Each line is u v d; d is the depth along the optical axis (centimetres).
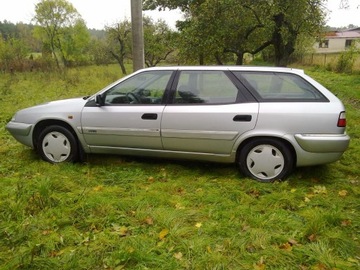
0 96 1147
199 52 1159
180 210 337
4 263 257
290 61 3016
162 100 425
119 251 265
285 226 306
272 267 252
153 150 438
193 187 397
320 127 379
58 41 3494
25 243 283
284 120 384
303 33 1117
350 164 472
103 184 411
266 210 341
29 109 486
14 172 450
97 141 454
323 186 396
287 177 406
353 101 1073
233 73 409
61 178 417
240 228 306
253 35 1167
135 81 439
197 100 413
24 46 3025
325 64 2727
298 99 390
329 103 383
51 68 2380
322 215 315
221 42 1115
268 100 394
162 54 2400
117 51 2847
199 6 1205
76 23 3494
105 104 446
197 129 408
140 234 297
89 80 1766
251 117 391
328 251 267
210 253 266
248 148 404
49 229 304
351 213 332
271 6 980
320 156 386
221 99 407
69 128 467
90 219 320
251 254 266
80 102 463
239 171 436
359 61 2511
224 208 346
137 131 431
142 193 376
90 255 265
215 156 417
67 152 468
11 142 592
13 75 1916
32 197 354
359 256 266
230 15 1040
